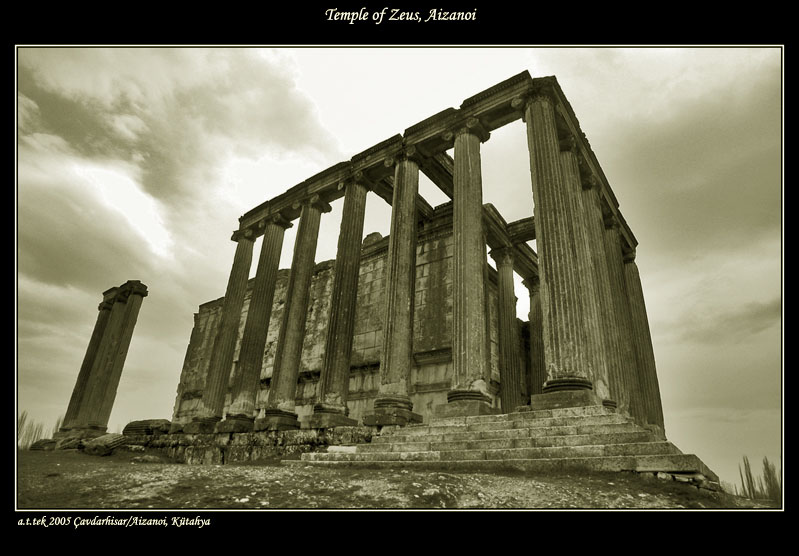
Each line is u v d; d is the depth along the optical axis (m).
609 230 22.62
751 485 20.00
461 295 16.44
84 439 25.88
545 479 9.05
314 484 8.44
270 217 27.25
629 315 21.12
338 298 20.59
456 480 8.74
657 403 21.34
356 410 25.55
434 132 20.94
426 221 28.28
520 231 27.67
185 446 21.30
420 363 24.70
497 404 26.20
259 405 32.62
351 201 22.86
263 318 24.75
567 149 18.78
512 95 18.69
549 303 14.23
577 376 13.02
